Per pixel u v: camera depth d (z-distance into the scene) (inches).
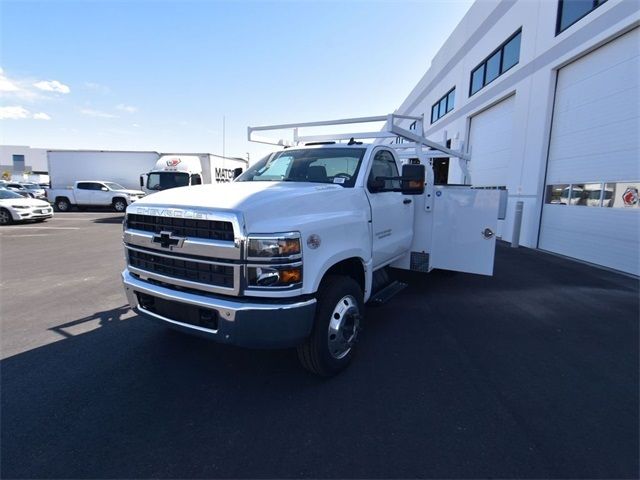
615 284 244.5
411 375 125.3
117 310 187.6
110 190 840.3
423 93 900.6
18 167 3075.8
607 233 292.8
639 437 95.5
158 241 113.4
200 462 85.2
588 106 316.8
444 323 173.8
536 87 385.7
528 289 231.9
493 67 506.3
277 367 129.7
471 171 588.7
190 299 104.9
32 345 146.0
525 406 108.4
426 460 86.2
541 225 382.0
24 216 580.7
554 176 362.6
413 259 200.5
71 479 80.0
